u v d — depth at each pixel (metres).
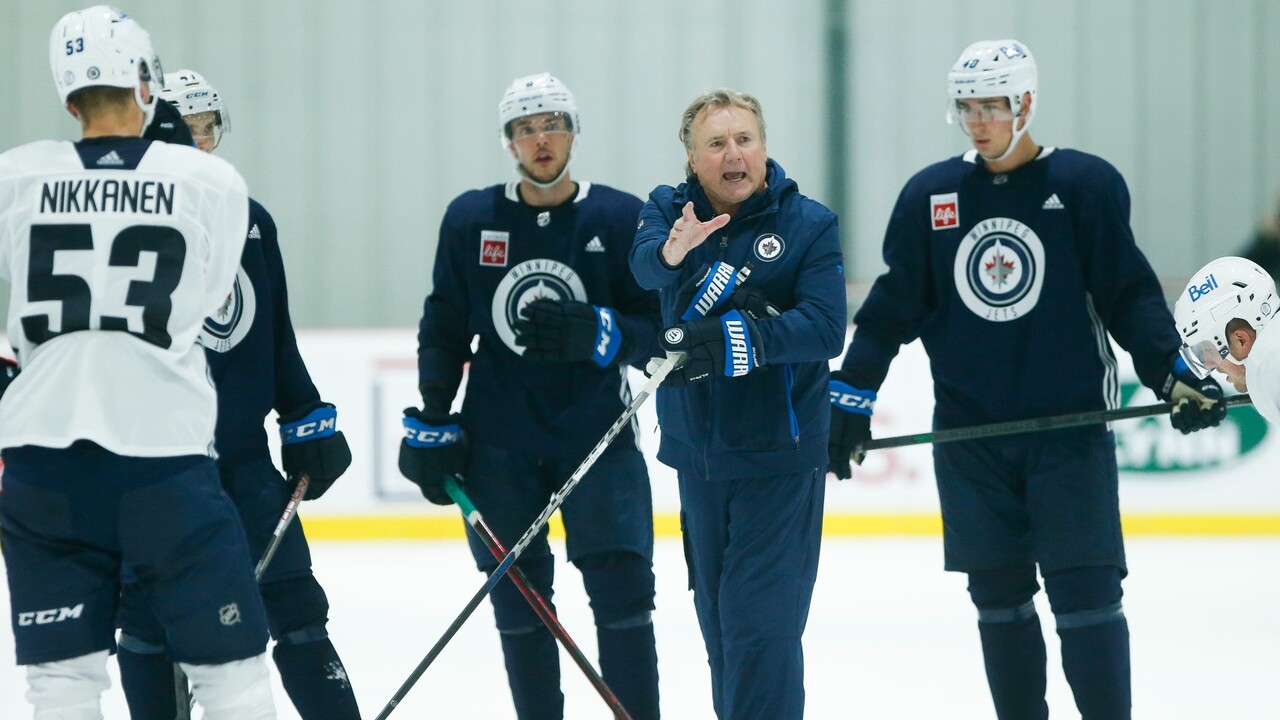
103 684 10.94
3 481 10.77
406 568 25.81
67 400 10.38
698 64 30.20
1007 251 14.05
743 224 12.44
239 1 29.61
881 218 30.48
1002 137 13.79
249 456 13.34
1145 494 28.28
